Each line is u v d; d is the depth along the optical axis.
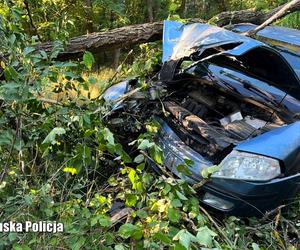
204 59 3.38
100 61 8.58
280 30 5.05
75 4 7.41
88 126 2.87
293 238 3.14
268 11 5.89
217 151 3.21
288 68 3.57
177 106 3.78
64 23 3.92
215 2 9.69
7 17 3.34
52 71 3.02
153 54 4.24
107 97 4.04
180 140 3.48
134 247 2.37
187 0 10.27
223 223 3.04
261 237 2.98
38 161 3.14
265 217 2.99
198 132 3.39
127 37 4.51
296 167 3.02
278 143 3.05
